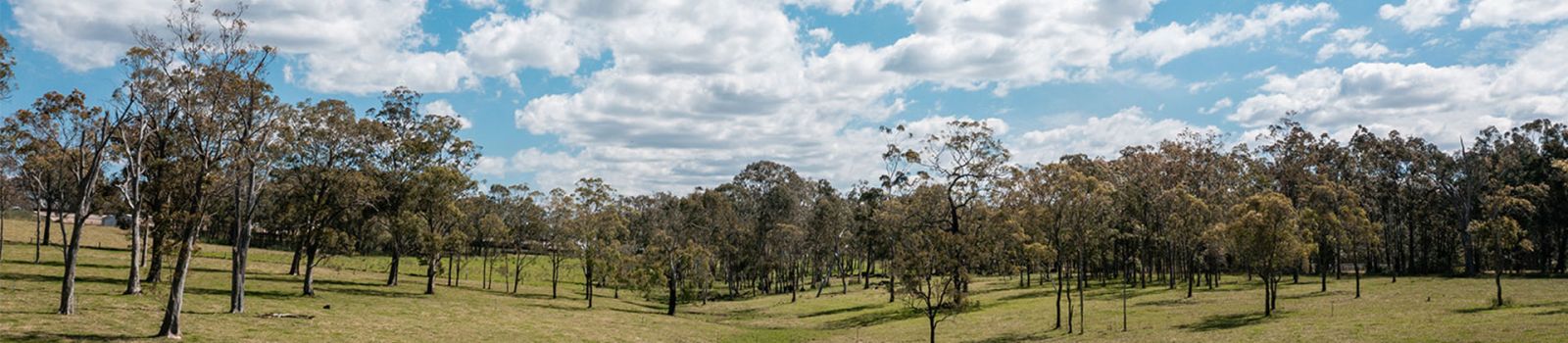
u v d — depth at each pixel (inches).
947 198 2832.2
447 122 2832.2
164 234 1562.5
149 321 1373.0
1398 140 3558.1
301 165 2228.1
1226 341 1298.0
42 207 3105.3
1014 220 2001.7
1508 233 1637.6
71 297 1359.5
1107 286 2970.0
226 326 1408.7
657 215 4224.9
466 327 1727.4
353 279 2970.0
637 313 2556.6
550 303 2674.7
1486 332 1159.6
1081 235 1728.6
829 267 4128.9
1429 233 4030.5
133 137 1504.7
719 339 1884.8
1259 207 1706.4
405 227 2512.3
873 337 1835.6
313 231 2225.6
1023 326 1776.6
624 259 2733.8
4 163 2203.5
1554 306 1513.3
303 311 1790.1
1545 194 2982.3
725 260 3981.3
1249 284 2650.1
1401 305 1727.4
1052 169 1763.0
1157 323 1656.0
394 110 2768.2
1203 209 2427.4
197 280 2321.6
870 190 3673.7
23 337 1099.9
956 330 1815.9
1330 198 2459.4
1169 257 2906.0
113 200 2022.6
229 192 1653.5
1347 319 1475.1
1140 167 2984.7
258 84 1350.9
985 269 4013.3
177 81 1311.5
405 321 1755.7
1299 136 3211.1
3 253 2662.4
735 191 4626.0
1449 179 3385.8
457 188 2659.9
